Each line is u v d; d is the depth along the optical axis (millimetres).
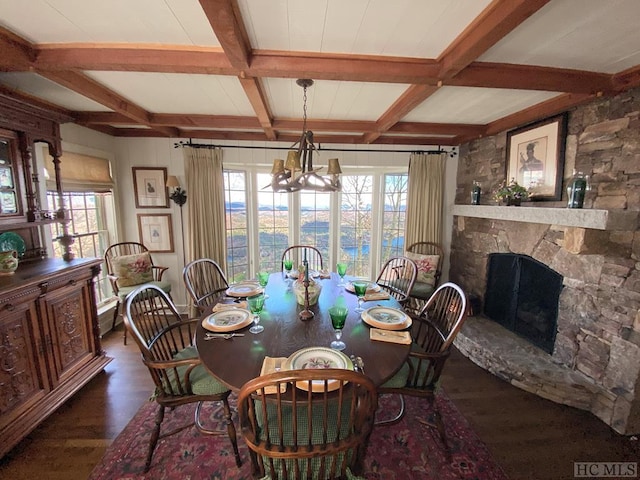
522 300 2822
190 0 1167
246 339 1579
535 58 1657
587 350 2174
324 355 1383
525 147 2752
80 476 1592
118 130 3381
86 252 3182
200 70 1609
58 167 2389
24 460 1685
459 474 1614
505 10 1143
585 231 1998
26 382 1822
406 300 2561
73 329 2199
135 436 1847
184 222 3643
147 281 3348
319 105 2479
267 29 1352
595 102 2125
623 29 1365
